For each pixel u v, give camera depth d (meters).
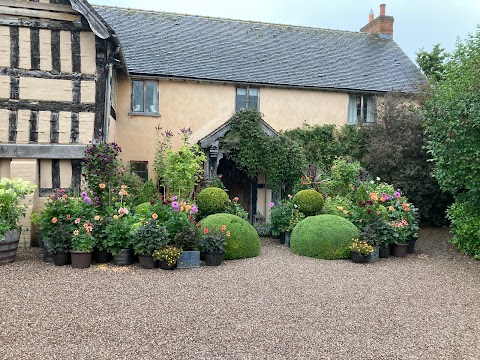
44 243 9.12
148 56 16.75
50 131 11.34
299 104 17.62
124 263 8.96
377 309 6.67
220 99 16.72
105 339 5.17
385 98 17.30
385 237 10.72
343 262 10.13
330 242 10.48
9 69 11.11
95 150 10.44
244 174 17.58
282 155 15.18
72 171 11.47
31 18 11.26
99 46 11.66
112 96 13.59
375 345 5.29
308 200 12.73
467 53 11.88
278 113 17.39
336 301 6.99
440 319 6.33
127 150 15.77
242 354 4.90
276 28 21.38
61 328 5.45
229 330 5.57
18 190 8.97
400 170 15.92
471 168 10.28
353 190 14.57
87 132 11.55
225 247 10.02
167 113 16.17
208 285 7.62
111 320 5.77
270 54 19.11
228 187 17.70
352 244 10.31
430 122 11.48
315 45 20.78
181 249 8.95
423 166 15.99
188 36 18.94
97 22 11.16
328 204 13.12
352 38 22.12
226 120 16.67
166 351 4.91
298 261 10.06
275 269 9.10
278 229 12.90
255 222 16.19
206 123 16.55
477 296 7.63
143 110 16.00
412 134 15.88
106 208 9.54
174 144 16.17
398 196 12.35
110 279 7.82
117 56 12.92
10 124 11.11
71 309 6.14
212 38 19.25
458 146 10.48
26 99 11.21
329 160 17.41
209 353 4.89
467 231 11.17
